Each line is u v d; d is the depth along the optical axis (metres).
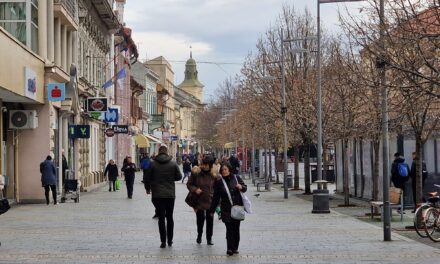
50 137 31.80
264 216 25.89
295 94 40.78
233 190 15.26
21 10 29.97
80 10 42.69
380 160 28.61
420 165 21.16
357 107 26.88
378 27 16.83
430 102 18.86
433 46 15.21
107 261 14.23
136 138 85.19
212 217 17.11
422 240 18.03
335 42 45.19
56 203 31.59
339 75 28.19
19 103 31.09
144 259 14.55
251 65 49.91
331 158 60.31
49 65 31.36
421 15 14.82
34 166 31.61
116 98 66.12
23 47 26.95
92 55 49.88
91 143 49.31
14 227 21.23
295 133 41.97
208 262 14.17
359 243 17.44
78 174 42.59
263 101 45.81
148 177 16.47
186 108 161.88
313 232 20.14
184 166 59.31
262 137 54.94
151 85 108.19
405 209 27.12
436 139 27.27
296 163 46.50
